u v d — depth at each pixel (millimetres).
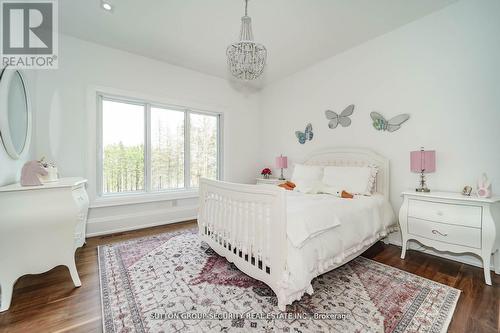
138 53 3191
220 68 3701
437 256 2355
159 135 3592
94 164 2918
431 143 2391
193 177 3971
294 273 1414
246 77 2400
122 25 2531
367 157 2879
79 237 2346
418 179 2488
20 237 1500
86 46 2850
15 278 1490
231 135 4305
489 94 2051
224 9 2248
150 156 3486
